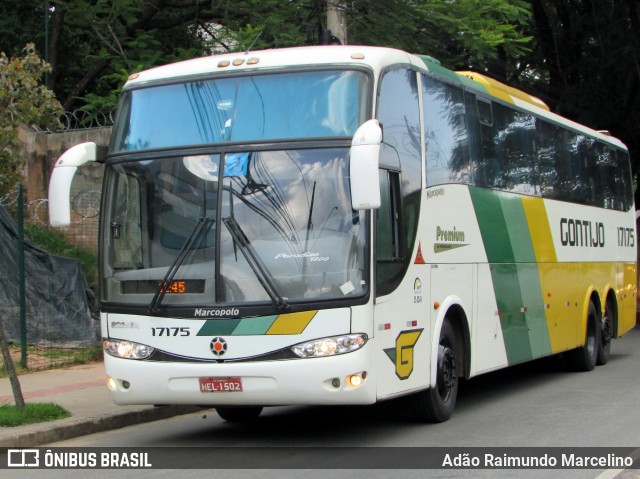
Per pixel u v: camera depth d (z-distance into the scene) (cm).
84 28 2555
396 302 893
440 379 1020
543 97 2866
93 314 1585
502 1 1969
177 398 852
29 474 814
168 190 885
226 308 837
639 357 1852
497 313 1182
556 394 1289
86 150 912
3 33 2597
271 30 1972
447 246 1034
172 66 955
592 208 1659
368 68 888
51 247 1802
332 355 817
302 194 848
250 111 889
